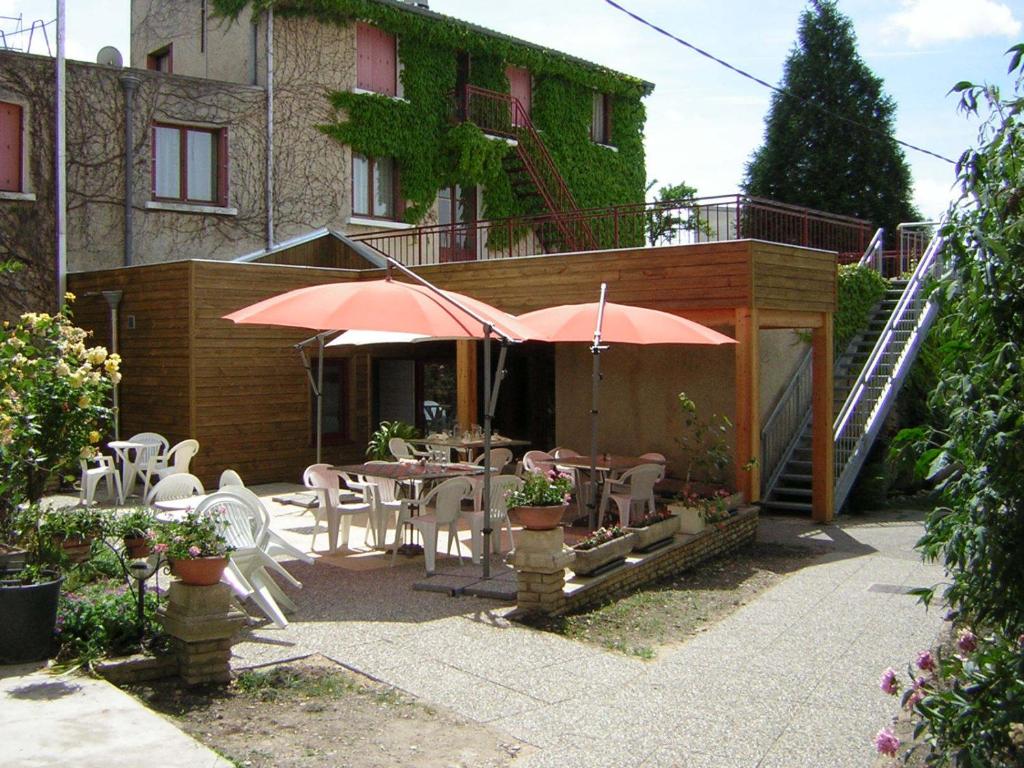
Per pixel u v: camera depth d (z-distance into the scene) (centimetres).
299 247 1912
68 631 632
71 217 1714
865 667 709
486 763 513
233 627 605
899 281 1978
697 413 1472
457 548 983
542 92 2512
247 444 1528
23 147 1634
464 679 643
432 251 2264
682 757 532
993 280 382
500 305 1409
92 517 752
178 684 599
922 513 1520
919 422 1825
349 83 2116
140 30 2325
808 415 1717
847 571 1077
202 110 1891
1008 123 394
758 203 1673
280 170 2009
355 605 805
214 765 476
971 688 398
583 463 1202
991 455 379
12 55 1620
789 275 1297
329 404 1697
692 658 725
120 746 492
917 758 526
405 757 514
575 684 646
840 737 566
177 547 605
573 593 824
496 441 1327
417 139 2233
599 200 2638
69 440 778
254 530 765
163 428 1501
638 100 2769
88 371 808
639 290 1290
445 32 2255
